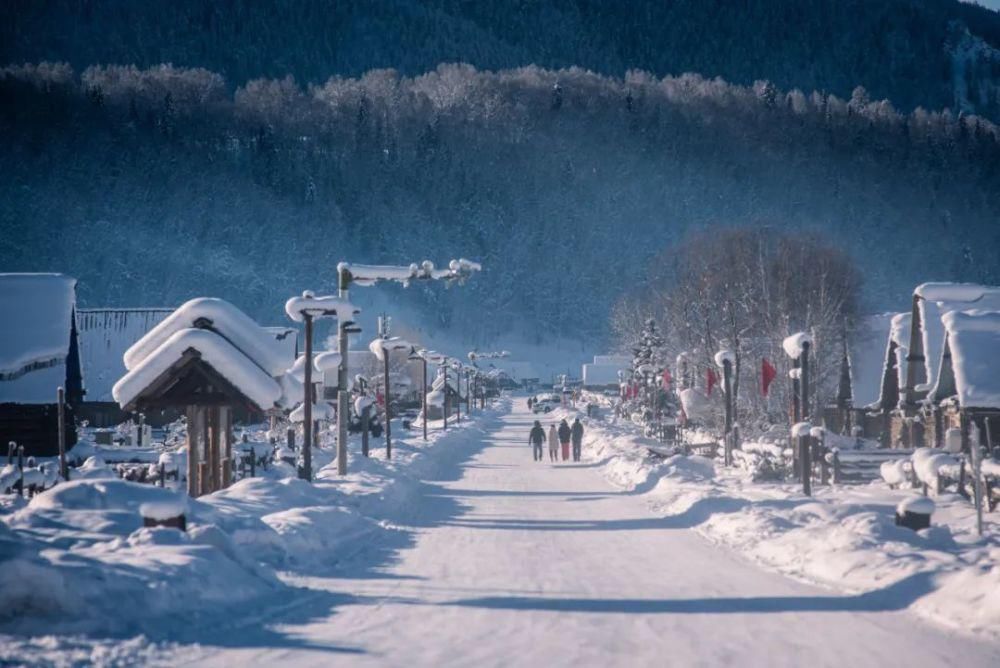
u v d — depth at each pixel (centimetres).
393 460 6303
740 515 3091
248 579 1814
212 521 2266
